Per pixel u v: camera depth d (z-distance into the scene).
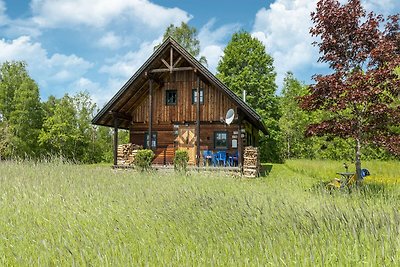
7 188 8.48
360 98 10.20
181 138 21.11
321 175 17.36
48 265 3.68
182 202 7.02
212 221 5.52
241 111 18.00
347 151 28.31
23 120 39.25
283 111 39.19
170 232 4.96
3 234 4.93
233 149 20.19
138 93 21.05
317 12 11.56
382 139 10.95
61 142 39.78
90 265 3.60
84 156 42.81
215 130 20.55
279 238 4.43
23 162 15.77
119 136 47.44
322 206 6.05
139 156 17.14
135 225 5.27
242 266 3.58
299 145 38.16
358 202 6.75
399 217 4.86
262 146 36.00
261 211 5.75
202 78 19.80
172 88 21.20
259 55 36.06
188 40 37.69
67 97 42.94
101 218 5.80
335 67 11.12
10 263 3.89
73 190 8.48
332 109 11.02
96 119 19.73
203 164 19.66
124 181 10.68
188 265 3.54
